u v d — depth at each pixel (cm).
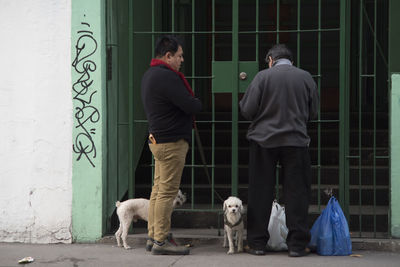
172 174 482
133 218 539
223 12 870
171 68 473
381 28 825
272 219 516
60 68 532
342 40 530
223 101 841
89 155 535
